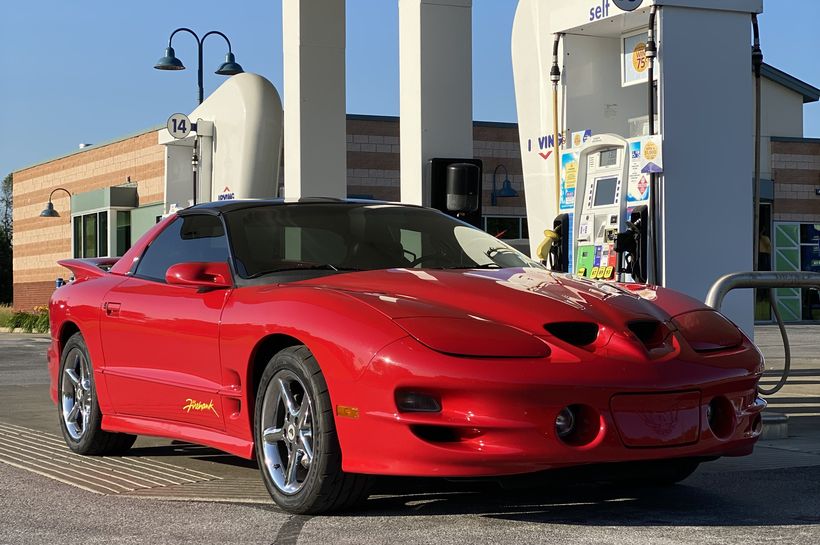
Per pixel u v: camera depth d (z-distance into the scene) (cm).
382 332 404
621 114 1088
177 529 403
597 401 394
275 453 448
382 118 2755
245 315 465
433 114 974
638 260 884
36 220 4031
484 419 385
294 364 431
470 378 385
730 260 892
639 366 405
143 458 595
